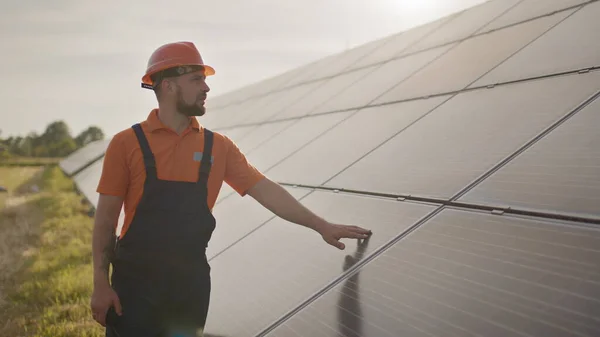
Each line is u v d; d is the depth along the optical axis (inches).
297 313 104.1
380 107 233.6
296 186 189.6
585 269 75.8
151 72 97.9
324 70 482.3
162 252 96.2
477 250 93.3
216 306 130.3
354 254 115.3
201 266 100.4
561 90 140.1
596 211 86.7
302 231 143.8
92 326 193.9
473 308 79.6
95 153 767.1
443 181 127.1
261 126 383.9
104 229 98.4
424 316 83.7
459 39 277.0
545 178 104.2
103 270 97.0
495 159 123.6
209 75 105.9
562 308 70.9
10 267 277.9
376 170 158.7
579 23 186.5
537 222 92.4
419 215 117.5
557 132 119.1
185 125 102.3
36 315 210.1
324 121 272.8
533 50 187.0
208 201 102.9
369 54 414.9
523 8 260.1
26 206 504.4
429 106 193.5
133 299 96.6
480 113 156.6
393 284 96.4
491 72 190.2
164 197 96.7
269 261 137.3
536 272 80.2
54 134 4013.3
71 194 602.5
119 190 98.7
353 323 91.3
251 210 193.2
